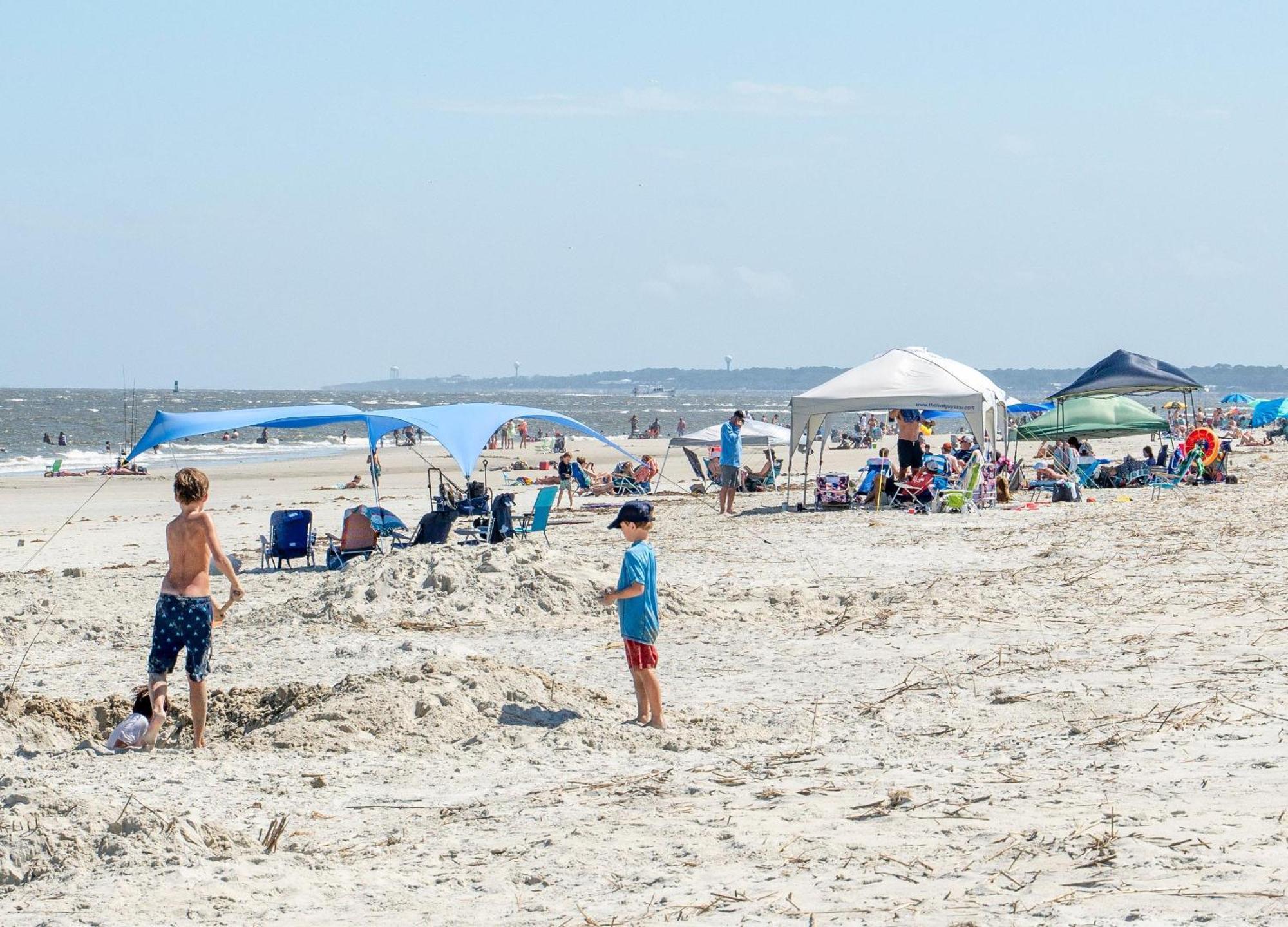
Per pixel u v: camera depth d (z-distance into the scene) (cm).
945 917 821
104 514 5894
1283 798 1065
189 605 1501
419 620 2481
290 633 2378
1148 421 5625
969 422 4459
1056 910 818
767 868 954
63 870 1004
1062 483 4672
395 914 898
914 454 4634
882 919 823
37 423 18262
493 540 3631
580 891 929
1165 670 1722
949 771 1258
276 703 1694
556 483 6750
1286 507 4041
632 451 11819
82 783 1327
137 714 1517
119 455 11175
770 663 1956
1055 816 1053
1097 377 5581
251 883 971
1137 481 5306
